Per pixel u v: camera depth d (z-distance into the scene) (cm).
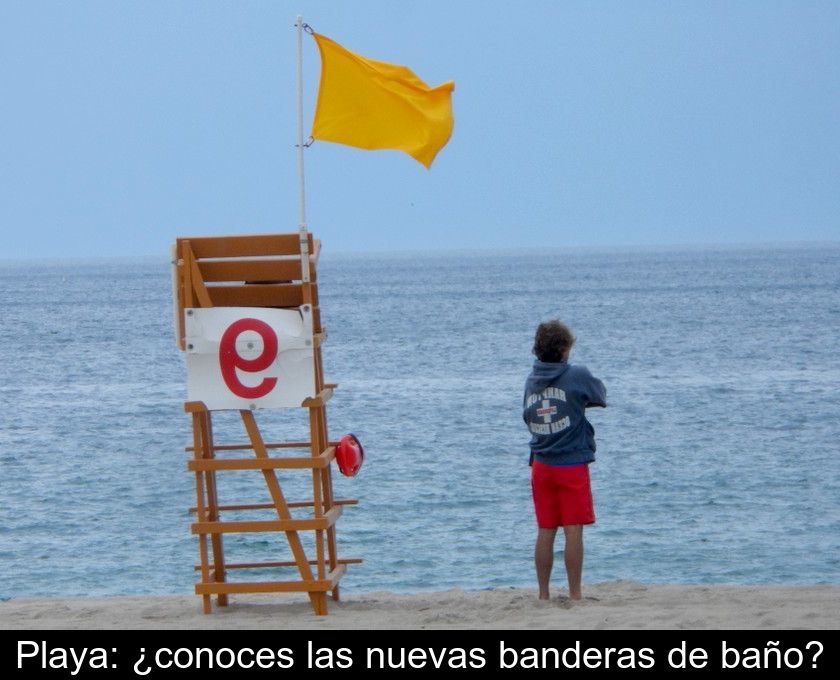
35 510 6569
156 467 8075
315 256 2888
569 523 3066
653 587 3394
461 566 5019
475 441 8938
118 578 5003
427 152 2914
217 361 2822
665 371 14825
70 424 10725
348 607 3062
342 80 2889
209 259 2866
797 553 5238
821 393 11988
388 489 6881
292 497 6550
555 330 3064
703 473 7381
